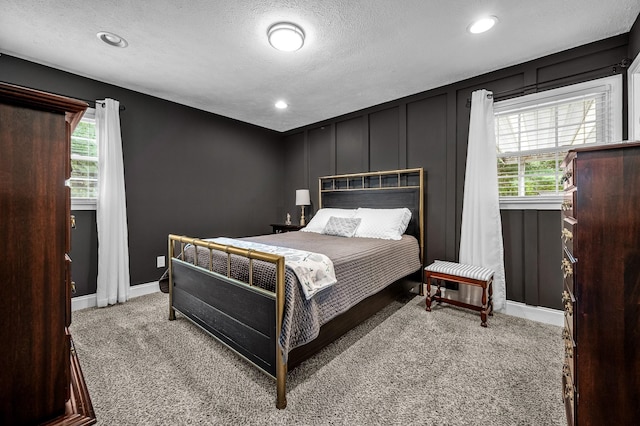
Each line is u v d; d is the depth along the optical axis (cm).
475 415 138
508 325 239
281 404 143
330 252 216
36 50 233
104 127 283
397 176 350
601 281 92
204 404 146
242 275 179
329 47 230
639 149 86
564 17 196
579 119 238
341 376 170
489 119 270
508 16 194
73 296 274
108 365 180
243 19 194
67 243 72
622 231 89
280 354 143
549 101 248
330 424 133
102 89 292
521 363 182
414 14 191
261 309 157
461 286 294
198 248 229
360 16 192
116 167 289
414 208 329
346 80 293
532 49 237
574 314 101
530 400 148
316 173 447
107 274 284
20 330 64
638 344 88
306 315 156
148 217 328
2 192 61
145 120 324
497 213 264
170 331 227
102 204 281
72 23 197
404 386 160
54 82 263
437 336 220
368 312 227
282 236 318
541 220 252
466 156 296
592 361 95
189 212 367
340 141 413
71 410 72
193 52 236
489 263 266
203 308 209
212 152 392
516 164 271
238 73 274
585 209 95
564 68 240
